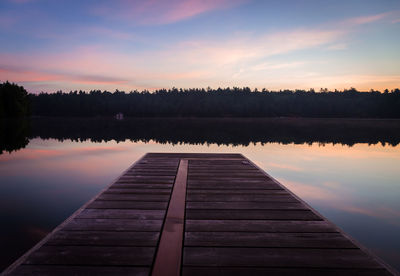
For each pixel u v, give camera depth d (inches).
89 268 65.7
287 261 70.2
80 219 95.0
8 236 124.7
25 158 366.3
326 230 88.7
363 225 145.5
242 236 83.8
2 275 62.2
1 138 659.4
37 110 2920.8
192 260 69.9
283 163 337.7
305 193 205.9
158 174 173.5
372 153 427.2
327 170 294.8
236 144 558.6
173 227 88.7
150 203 113.9
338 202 184.1
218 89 3550.7
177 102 3206.2
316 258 71.7
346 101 2763.3
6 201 176.6
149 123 1647.4
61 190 204.7
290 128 1183.6
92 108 2977.4
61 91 3275.1
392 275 64.9
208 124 1546.5
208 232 86.4
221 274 64.6
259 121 2032.5
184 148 485.7
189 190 136.9
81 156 387.9
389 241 126.3
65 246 75.7
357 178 255.8
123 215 99.5
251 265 68.3
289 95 3250.5
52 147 499.2
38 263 67.3
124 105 3051.2
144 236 82.5
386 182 239.1
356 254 73.8
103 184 223.6
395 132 930.7
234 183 151.9
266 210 107.5
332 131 992.2
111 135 793.6
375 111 2593.5
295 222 95.3
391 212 164.7
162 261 67.9
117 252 73.0
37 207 165.3
